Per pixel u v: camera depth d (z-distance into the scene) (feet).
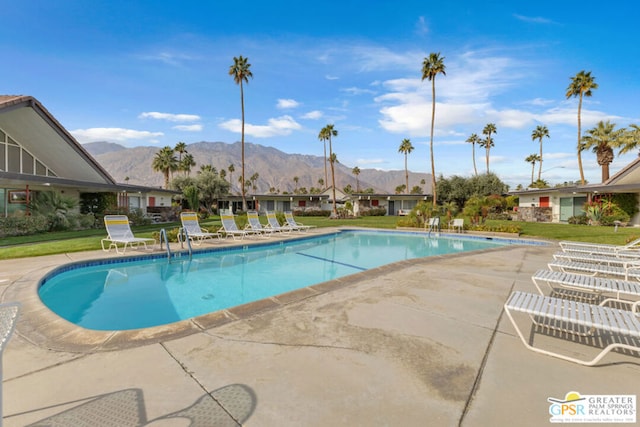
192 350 9.14
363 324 11.23
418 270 20.53
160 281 22.57
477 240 48.42
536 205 91.66
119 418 6.14
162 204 99.66
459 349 9.35
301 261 31.45
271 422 6.10
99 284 21.48
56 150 47.11
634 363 8.61
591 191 63.31
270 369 8.09
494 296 14.82
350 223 83.05
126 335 10.11
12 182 42.73
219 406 6.56
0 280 17.21
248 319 11.66
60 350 9.09
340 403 6.72
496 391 7.25
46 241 33.91
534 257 25.93
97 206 58.13
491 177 131.13
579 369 8.28
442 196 134.21
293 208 141.90
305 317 11.91
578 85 94.94
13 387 7.18
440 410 6.53
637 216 63.77
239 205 158.10
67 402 6.65
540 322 11.38
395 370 8.10
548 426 6.07
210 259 30.60
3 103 34.96
